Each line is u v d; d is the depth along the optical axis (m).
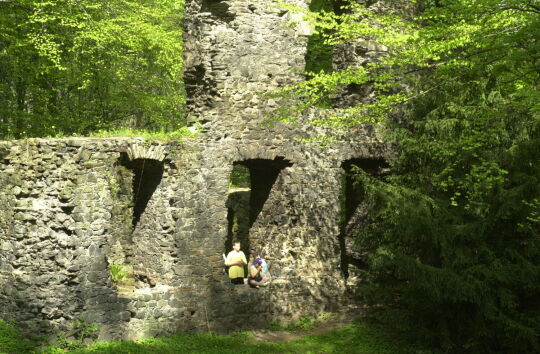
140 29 19.36
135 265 14.38
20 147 12.33
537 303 12.74
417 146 13.77
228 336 13.67
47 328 12.06
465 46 9.62
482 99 12.91
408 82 14.51
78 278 12.24
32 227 12.20
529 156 12.09
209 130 14.15
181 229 13.62
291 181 15.12
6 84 19.69
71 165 12.27
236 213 20.47
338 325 14.76
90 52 19.06
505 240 12.89
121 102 21.39
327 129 15.55
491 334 12.47
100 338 12.43
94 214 12.47
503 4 8.72
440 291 12.28
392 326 13.59
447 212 12.91
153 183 13.94
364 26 11.66
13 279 12.30
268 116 14.41
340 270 15.50
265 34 14.83
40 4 17.41
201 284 13.81
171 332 13.29
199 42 14.29
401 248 13.59
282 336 14.06
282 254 15.08
